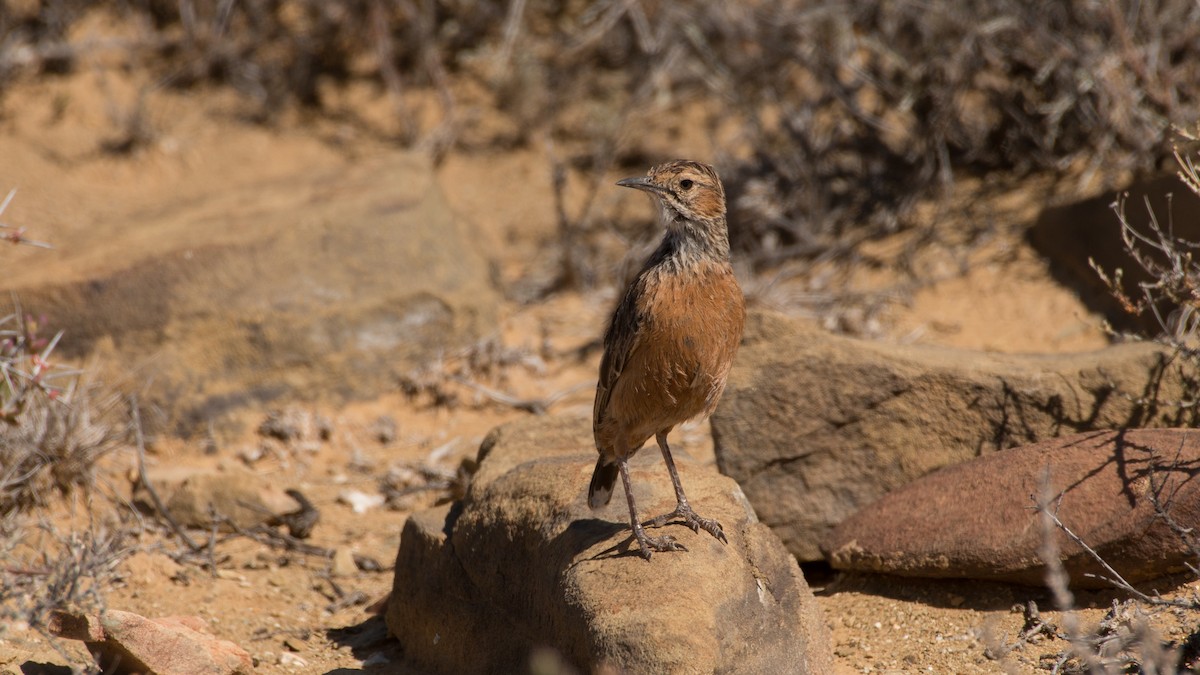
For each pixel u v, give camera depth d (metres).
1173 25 14.42
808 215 16.30
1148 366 9.09
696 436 12.53
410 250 14.21
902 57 15.97
